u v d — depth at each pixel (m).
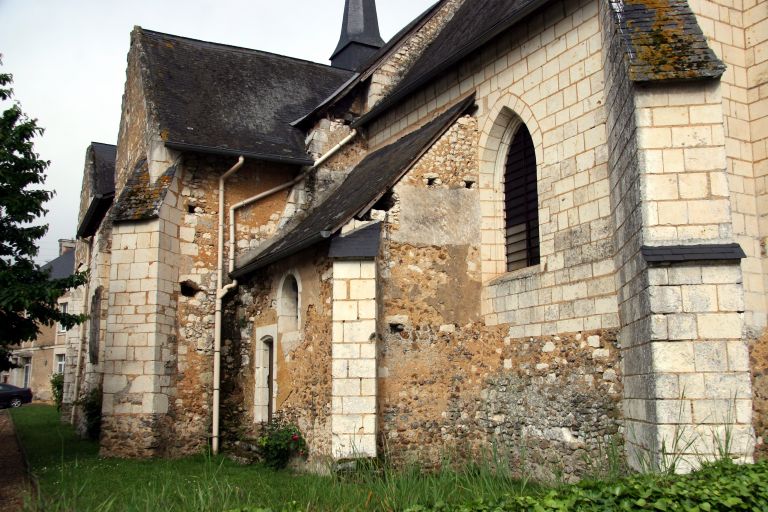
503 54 10.63
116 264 12.10
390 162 11.46
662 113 6.81
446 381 10.08
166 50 15.18
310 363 10.42
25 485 8.97
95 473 9.83
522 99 10.16
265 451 10.63
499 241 10.72
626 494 5.09
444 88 11.96
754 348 7.57
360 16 21.67
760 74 8.14
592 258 8.67
